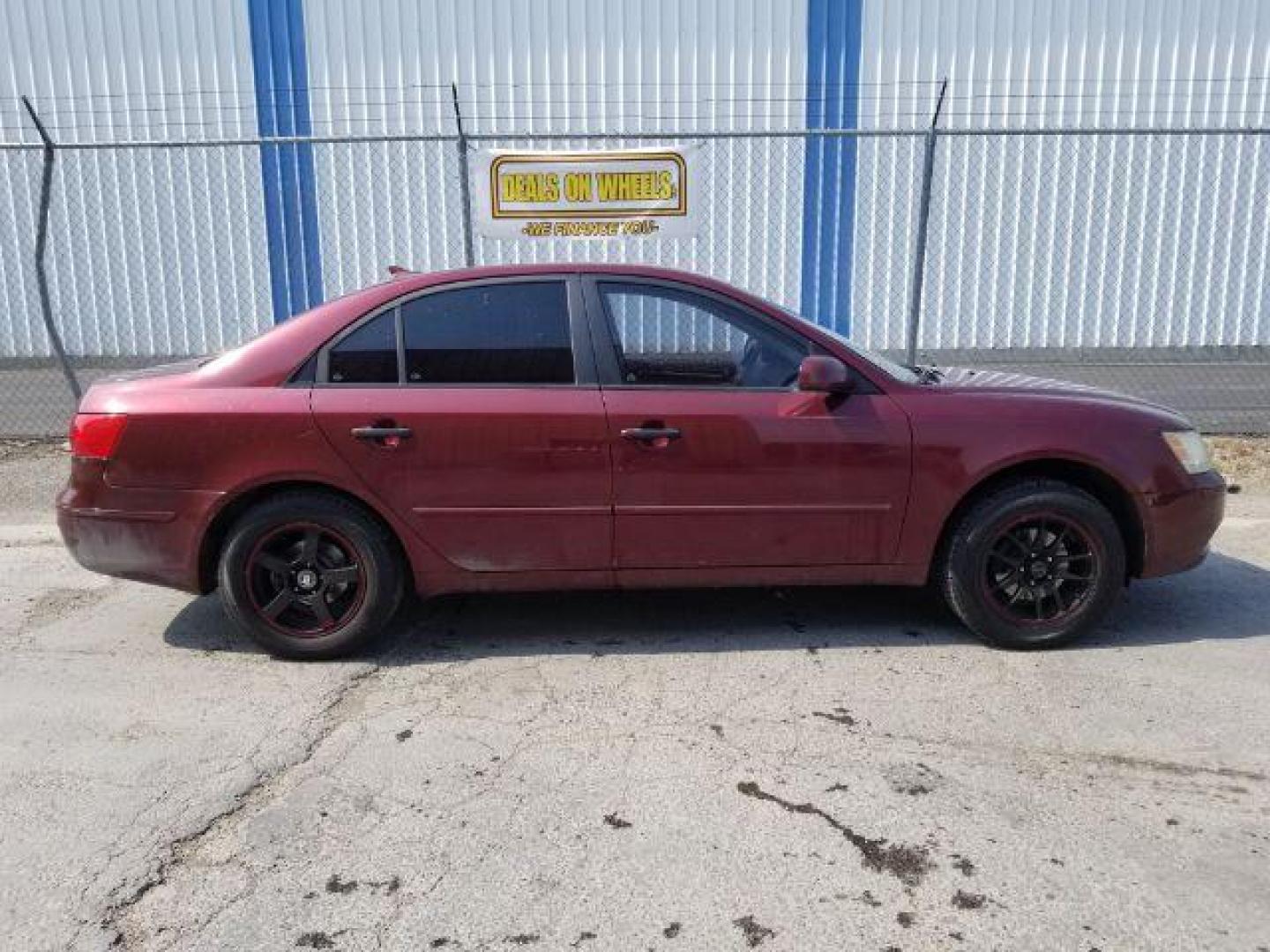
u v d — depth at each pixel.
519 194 7.84
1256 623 4.55
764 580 4.19
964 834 2.87
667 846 2.83
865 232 11.77
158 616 4.80
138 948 2.44
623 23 11.48
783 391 4.12
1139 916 2.51
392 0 11.50
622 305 4.15
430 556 4.09
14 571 5.55
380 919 2.53
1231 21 11.43
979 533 4.12
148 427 3.99
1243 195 11.70
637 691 3.87
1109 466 4.10
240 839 2.89
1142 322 11.92
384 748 3.42
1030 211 11.70
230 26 11.56
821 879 2.67
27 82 11.68
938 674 3.99
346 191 11.80
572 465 4.04
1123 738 3.44
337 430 3.98
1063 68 11.48
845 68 11.50
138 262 11.91
